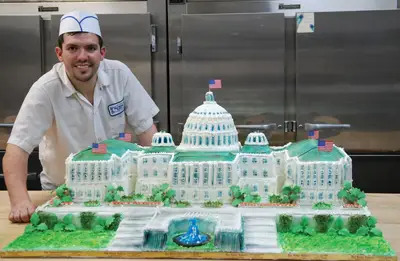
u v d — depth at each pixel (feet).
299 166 6.65
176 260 5.55
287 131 12.12
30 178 12.37
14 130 7.60
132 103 8.85
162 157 7.16
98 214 6.39
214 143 6.99
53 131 8.27
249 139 7.27
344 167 6.76
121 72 8.59
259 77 11.95
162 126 12.48
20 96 12.33
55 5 12.73
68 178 6.91
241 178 7.02
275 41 11.82
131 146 7.64
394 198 7.87
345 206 6.43
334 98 11.92
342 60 11.82
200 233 6.08
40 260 5.59
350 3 12.46
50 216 6.41
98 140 8.32
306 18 11.73
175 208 6.47
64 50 7.39
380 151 12.01
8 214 7.17
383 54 11.76
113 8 12.65
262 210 6.38
